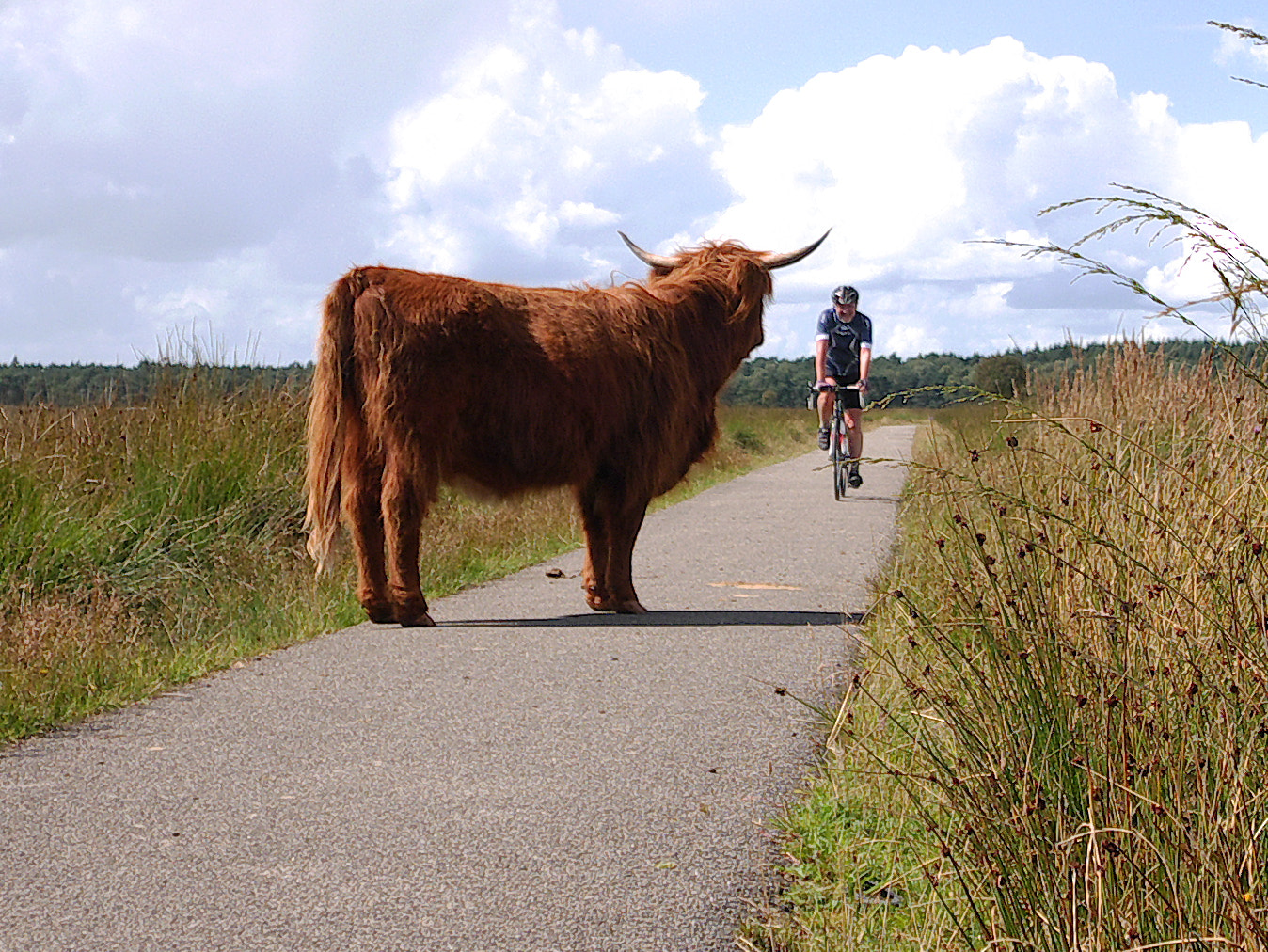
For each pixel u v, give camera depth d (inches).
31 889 121.1
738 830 136.9
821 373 540.7
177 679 210.2
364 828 137.8
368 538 260.4
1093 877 91.6
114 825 139.0
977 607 124.2
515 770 158.4
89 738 174.9
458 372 251.1
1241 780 93.7
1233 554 113.4
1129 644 112.1
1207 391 194.4
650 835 135.2
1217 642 106.0
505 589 316.2
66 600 258.4
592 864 127.3
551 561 372.8
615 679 208.5
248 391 367.9
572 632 251.4
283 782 154.3
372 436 254.5
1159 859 91.2
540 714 186.1
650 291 289.0
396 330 249.8
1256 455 120.6
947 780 125.3
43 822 140.1
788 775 155.6
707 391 293.0
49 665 202.7
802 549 376.5
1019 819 98.4
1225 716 99.8
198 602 281.3
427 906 117.0
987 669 138.8
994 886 96.5
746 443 984.3
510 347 255.3
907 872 119.2
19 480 288.7
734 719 182.4
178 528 311.6
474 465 257.8
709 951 108.3
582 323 265.9
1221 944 86.4
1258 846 92.1
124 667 213.3
